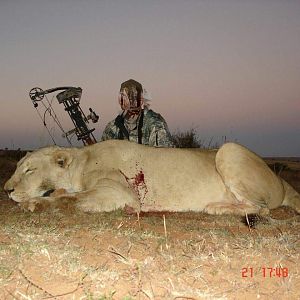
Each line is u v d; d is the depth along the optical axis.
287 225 1.73
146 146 2.18
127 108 2.57
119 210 1.94
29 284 0.97
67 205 1.90
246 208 2.05
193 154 2.17
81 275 1.02
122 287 0.98
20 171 2.12
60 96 2.82
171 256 1.17
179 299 0.94
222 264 1.15
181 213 2.08
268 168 2.18
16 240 1.26
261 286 1.02
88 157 2.15
